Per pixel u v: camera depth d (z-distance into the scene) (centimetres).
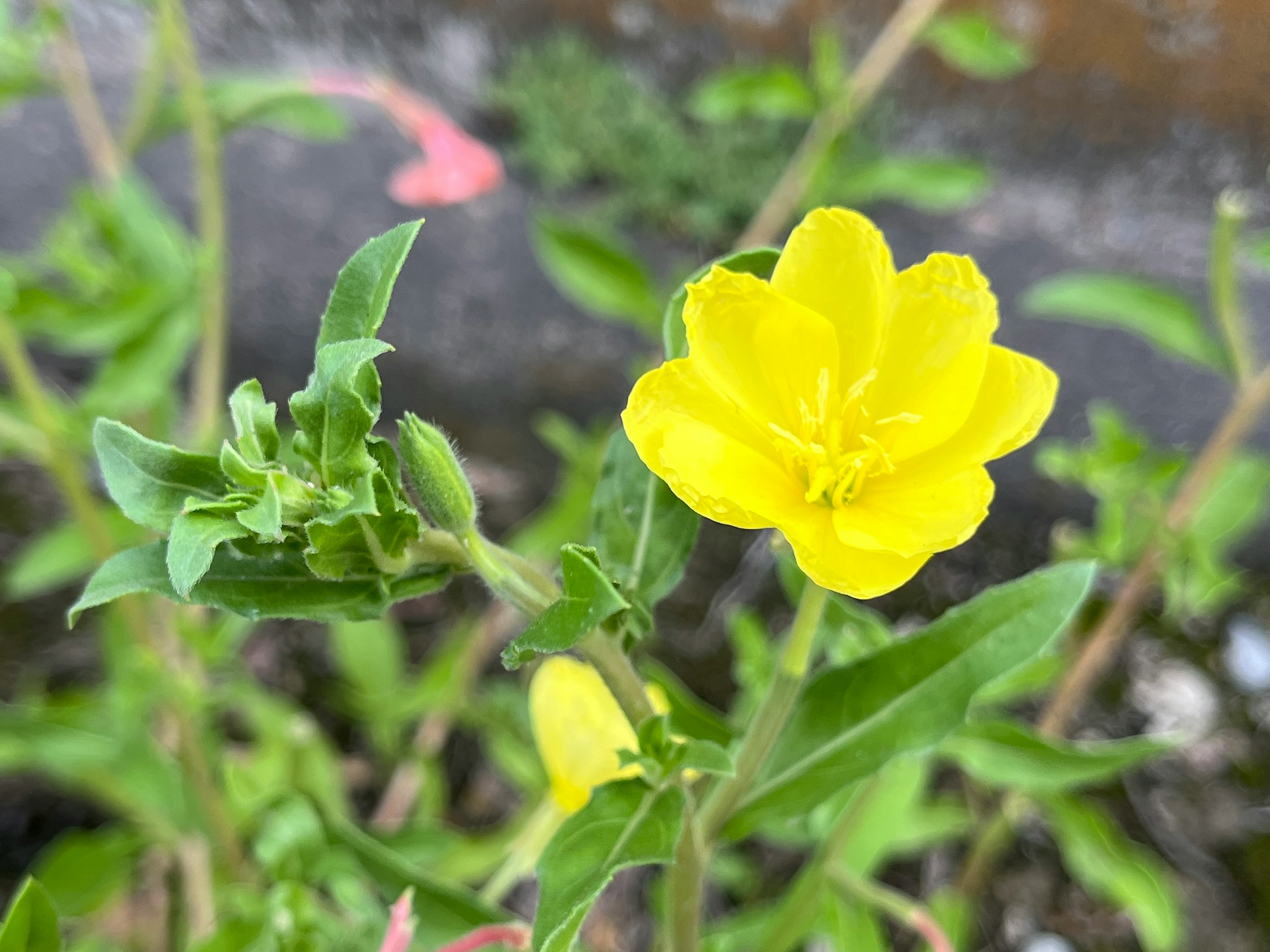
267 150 41
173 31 19
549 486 34
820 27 43
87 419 18
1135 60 39
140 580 9
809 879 15
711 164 41
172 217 38
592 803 9
